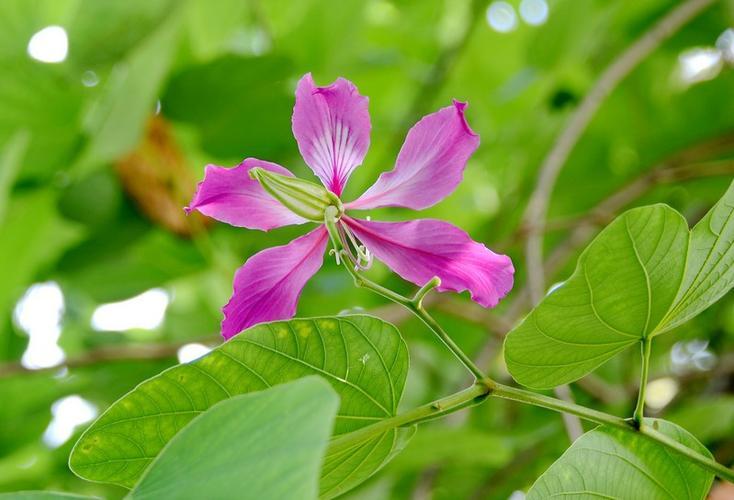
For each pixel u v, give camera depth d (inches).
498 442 34.4
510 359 23.6
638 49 40.5
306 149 24.1
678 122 46.6
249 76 38.3
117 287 42.8
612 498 24.3
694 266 23.1
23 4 36.7
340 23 42.8
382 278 44.4
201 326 47.1
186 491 19.7
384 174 24.5
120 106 35.0
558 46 44.8
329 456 23.9
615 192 45.5
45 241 41.9
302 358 23.5
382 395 23.8
